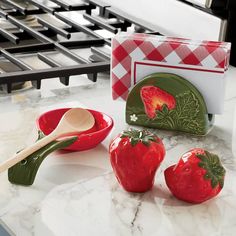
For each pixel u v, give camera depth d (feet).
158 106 3.73
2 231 2.90
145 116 3.78
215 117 4.03
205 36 4.86
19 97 4.10
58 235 2.79
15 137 3.58
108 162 3.42
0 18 5.49
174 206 3.06
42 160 3.19
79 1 5.87
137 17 5.48
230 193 3.19
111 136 3.70
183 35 5.04
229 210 3.05
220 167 3.05
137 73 3.76
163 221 2.94
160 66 3.68
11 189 3.13
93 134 3.42
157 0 5.22
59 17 5.34
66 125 3.47
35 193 3.10
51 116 3.68
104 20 5.54
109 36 5.33
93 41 4.98
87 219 2.92
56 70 4.20
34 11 5.55
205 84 3.63
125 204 3.05
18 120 3.77
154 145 3.10
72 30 5.32
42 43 4.90
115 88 3.86
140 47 3.69
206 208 3.06
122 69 3.79
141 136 3.12
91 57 4.74
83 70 4.29
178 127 3.76
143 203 3.07
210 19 4.78
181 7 5.00
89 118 3.61
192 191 3.01
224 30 4.75
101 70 4.36
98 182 3.23
